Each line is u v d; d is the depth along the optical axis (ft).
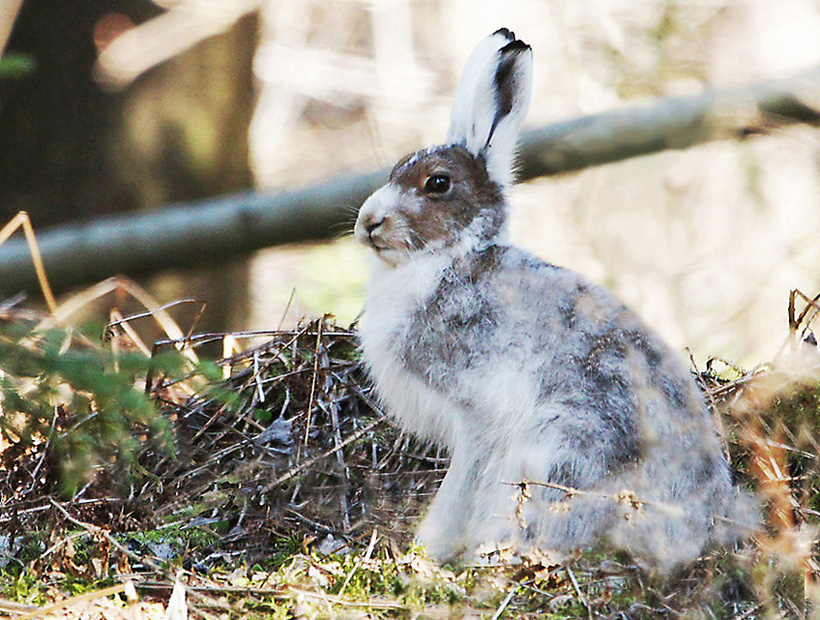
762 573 29.89
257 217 43.11
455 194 34.53
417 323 34.01
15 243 43.01
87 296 41.45
